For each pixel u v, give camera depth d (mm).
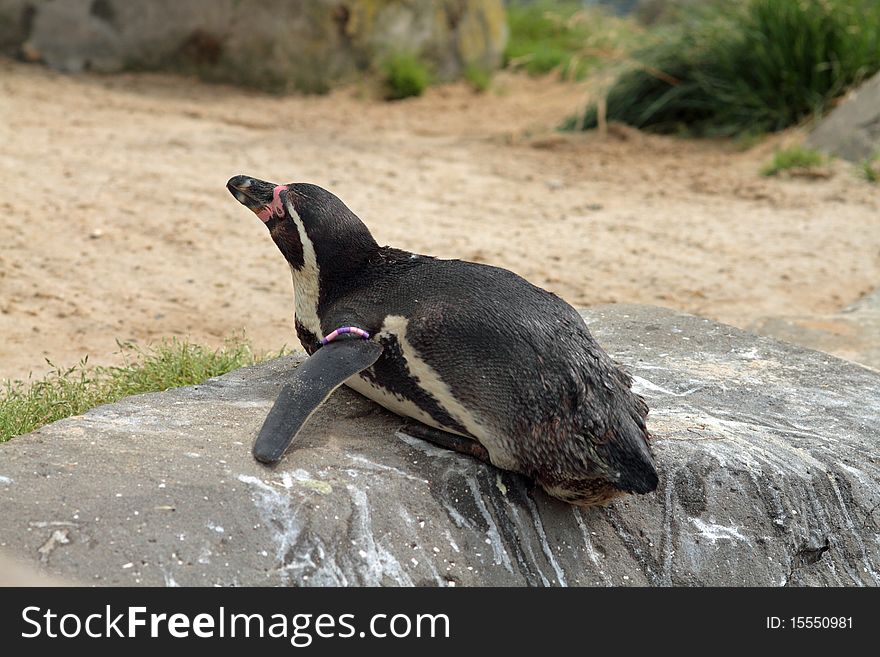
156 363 5598
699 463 4203
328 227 4059
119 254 7980
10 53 13992
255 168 10766
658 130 13305
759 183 11180
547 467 3668
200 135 11914
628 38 14805
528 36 18734
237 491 3449
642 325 5793
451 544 3631
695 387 4961
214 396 4293
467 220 9672
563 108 14516
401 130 13227
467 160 11977
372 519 3543
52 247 7957
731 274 8508
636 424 3752
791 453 4434
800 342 6801
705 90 12906
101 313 6848
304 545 3404
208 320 6867
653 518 4059
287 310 7152
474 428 3746
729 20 13234
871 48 12391
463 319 3703
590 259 8734
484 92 15602
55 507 3289
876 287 8281
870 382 5207
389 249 4145
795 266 8758
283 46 14203
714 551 4070
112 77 14055
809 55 12523
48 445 3641
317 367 3742
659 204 10531
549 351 3678
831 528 4320
